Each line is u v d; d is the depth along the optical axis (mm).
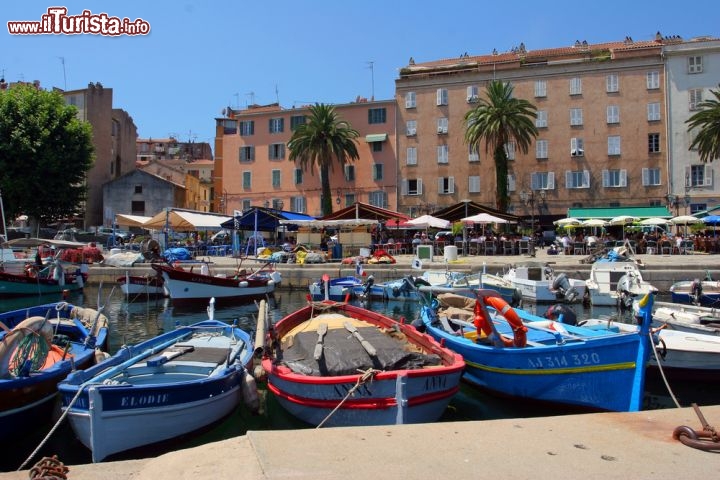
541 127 50031
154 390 7262
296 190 57188
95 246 32438
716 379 10562
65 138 42031
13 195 39906
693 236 39031
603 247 31500
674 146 46969
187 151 96688
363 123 55031
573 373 8148
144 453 7367
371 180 54344
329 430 5523
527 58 52500
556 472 4379
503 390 9344
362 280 25750
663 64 47688
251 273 25922
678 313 13445
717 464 4555
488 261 29500
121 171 65500
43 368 8961
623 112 48406
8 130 40031
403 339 10430
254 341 10773
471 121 49406
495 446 5020
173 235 45188
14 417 7551
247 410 9094
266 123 58688
